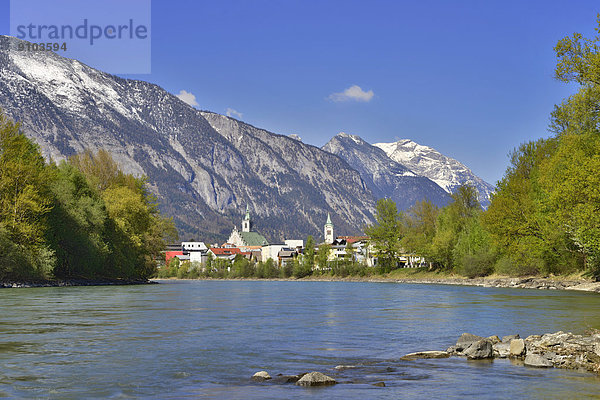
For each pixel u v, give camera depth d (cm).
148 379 1722
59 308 4294
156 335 2723
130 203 10769
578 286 7175
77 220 8900
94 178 11538
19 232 7706
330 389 1588
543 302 4978
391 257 16925
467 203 14025
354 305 5022
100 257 9325
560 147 6994
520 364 1945
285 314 3997
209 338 2630
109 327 3047
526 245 8144
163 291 7994
